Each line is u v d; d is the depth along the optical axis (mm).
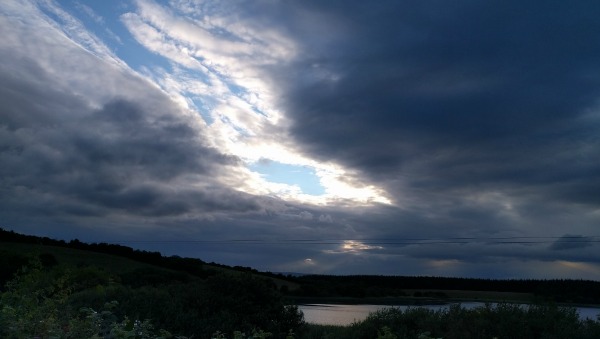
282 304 20344
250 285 20062
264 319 18969
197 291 19031
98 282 22609
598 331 14188
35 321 7297
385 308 18500
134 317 14836
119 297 16625
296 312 20750
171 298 17781
